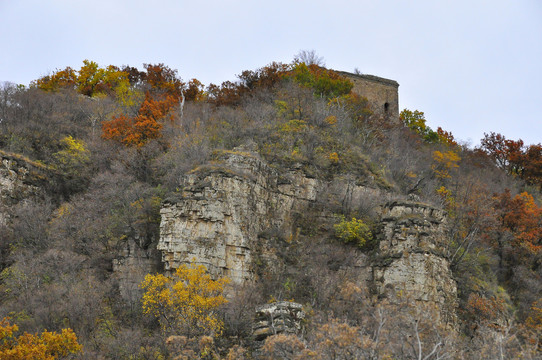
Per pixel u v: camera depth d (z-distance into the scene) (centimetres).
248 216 5441
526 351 4175
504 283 6022
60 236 5409
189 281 4656
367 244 5641
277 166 6150
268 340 3806
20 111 6775
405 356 3919
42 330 4428
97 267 5188
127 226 5444
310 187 6091
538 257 6169
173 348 4162
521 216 6391
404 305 4925
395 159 6994
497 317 5344
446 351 4059
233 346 4281
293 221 5872
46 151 6366
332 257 5497
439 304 5222
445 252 5566
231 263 5169
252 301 4912
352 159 6544
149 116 6744
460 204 6456
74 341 4062
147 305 4619
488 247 6156
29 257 5178
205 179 5369
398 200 5791
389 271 5312
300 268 5425
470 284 5691
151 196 5656
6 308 4634
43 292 4725
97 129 6988
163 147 6328
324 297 5053
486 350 4169
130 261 5228
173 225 5147
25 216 5534
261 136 6525
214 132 6581
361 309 4612
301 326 4612
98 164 6288
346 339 3619
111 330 4553
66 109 7169
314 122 6938
